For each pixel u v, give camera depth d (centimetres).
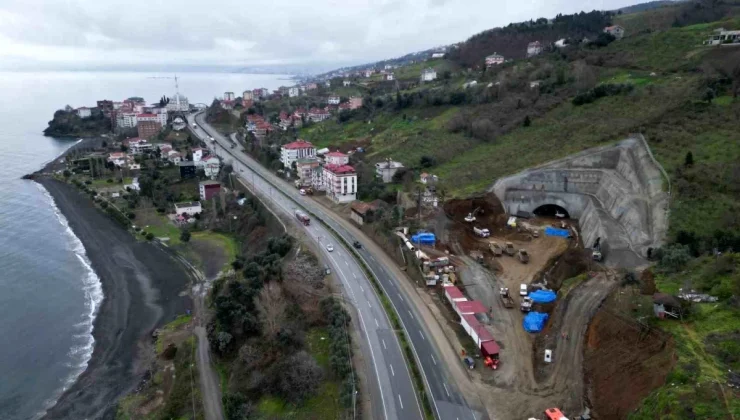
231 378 6084
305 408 5259
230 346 6619
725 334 4544
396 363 5734
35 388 6375
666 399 3947
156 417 5731
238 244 11012
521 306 6750
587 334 5800
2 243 11494
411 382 5406
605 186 9850
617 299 5916
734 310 4869
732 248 6356
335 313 6562
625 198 8712
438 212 9838
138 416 5784
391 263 8406
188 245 11075
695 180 7900
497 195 10544
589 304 6291
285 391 5494
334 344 5962
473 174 11475
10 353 7119
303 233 9756
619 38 17062
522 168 11056
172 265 10219
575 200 10406
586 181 10356
